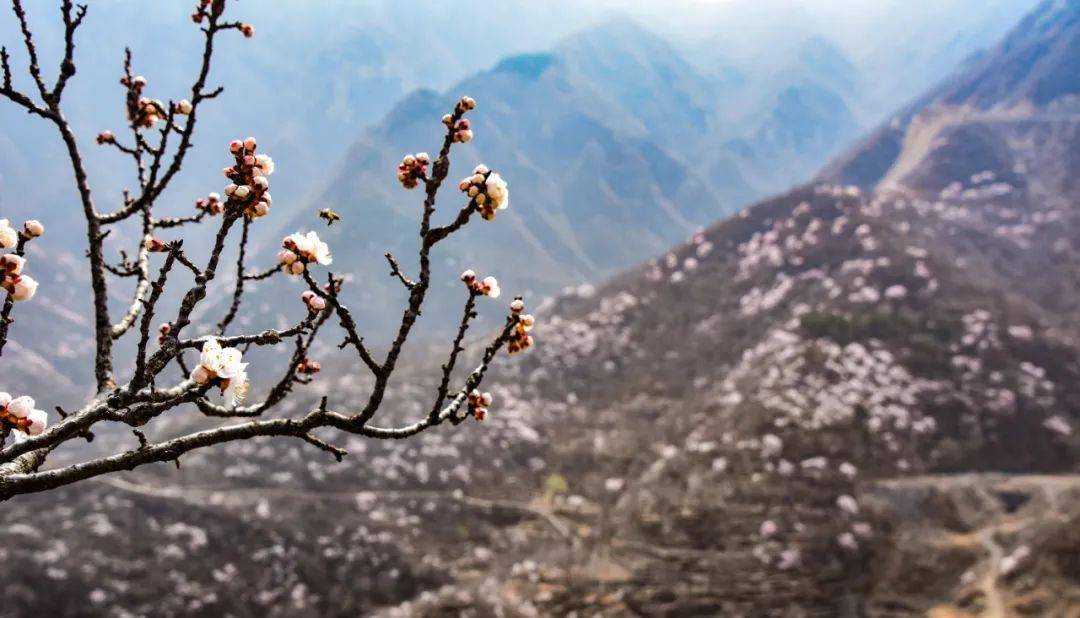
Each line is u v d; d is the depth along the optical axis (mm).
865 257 176375
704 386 156750
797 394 119250
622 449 136750
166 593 92312
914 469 103875
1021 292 185750
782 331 152000
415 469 132750
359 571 102125
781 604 80000
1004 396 120875
